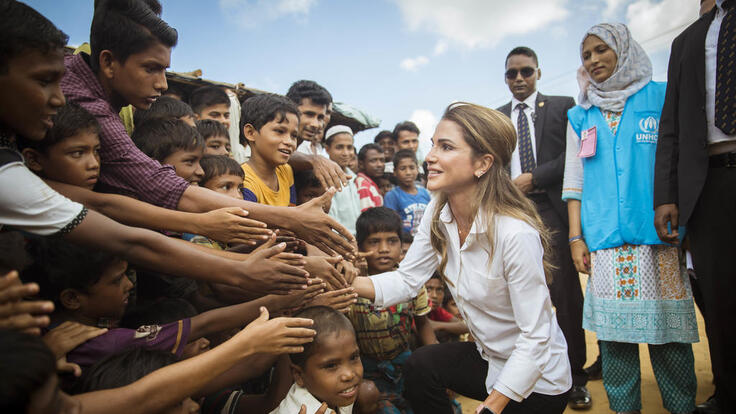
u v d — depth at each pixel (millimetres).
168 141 2252
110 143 1884
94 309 1751
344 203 4438
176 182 1868
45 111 1403
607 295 2936
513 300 1918
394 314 2787
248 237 1709
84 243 1440
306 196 3221
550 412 1943
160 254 1547
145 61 1910
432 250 2365
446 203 2229
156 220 1688
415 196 5062
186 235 2416
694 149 2547
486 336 2102
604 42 3033
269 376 2465
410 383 2316
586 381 3402
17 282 1108
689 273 3125
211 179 2420
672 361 2863
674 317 2803
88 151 1719
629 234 2857
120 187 1912
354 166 5824
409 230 4855
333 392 1768
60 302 1701
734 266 2439
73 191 1667
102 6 1880
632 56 3002
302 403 1762
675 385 2875
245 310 1900
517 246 1879
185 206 1861
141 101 2016
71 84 1909
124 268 1782
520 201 2027
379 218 3000
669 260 2832
